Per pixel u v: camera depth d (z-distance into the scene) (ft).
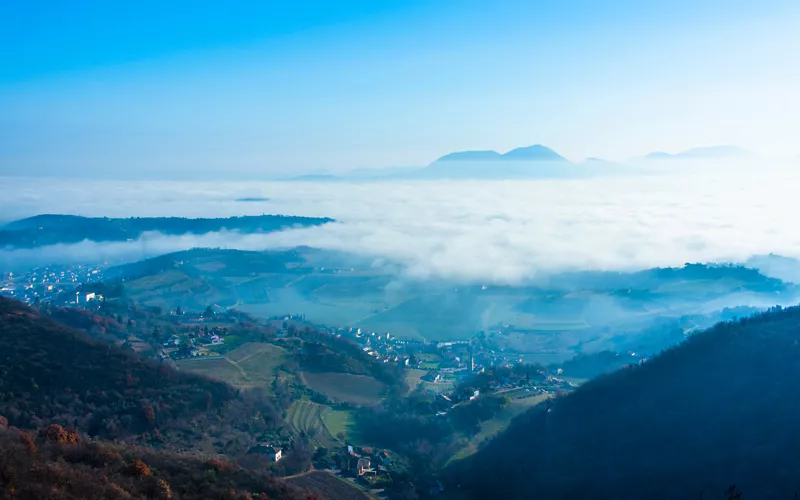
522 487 299.99
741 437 276.21
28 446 185.47
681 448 286.46
